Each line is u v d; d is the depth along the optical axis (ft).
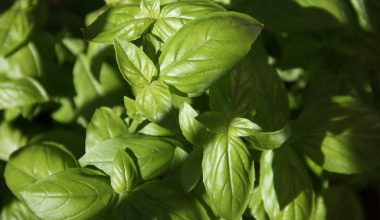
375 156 1.71
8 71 2.09
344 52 1.99
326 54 1.98
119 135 1.71
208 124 1.57
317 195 1.84
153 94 1.61
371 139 1.72
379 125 1.73
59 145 1.78
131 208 1.60
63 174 1.61
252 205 1.73
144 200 1.61
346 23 1.86
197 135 1.58
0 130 2.08
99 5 2.54
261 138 1.57
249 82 1.62
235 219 1.54
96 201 1.59
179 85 1.59
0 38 2.09
